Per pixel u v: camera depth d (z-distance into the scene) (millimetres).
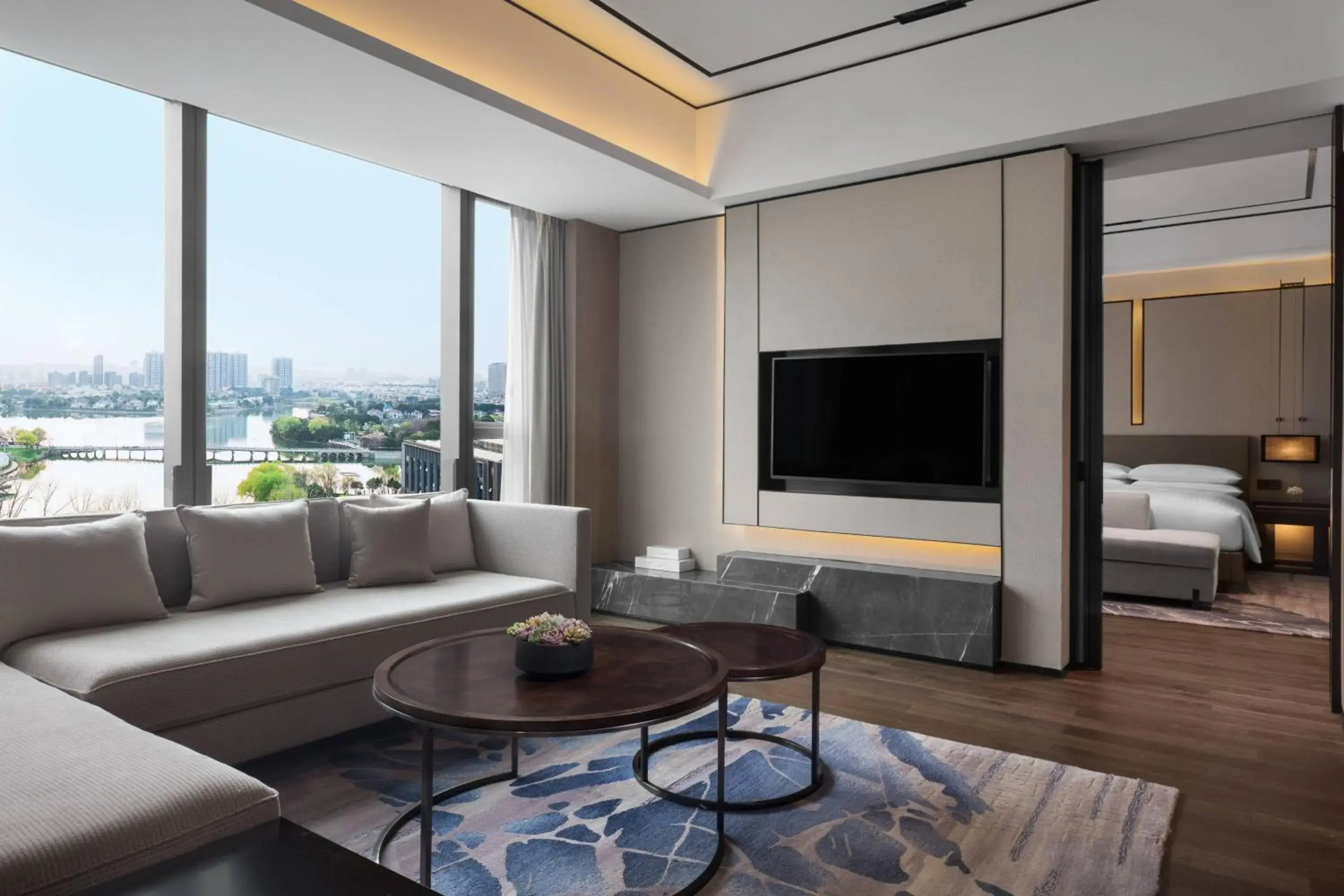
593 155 4012
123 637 2582
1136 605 5504
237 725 2514
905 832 2291
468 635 2641
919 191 4230
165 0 2578
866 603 4297
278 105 3418
